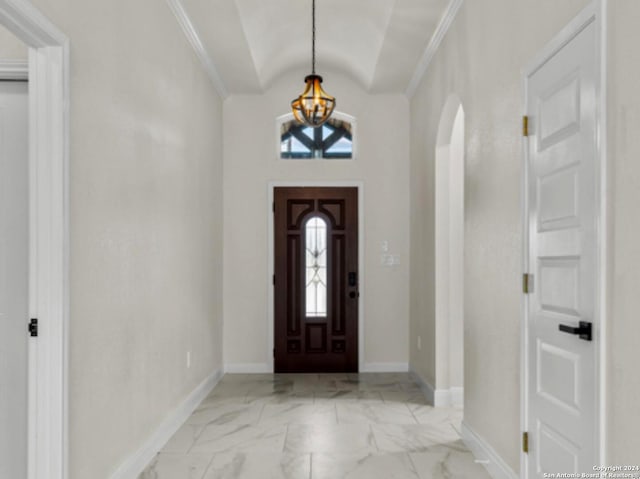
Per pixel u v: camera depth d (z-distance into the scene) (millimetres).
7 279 2066
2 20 1662
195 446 3104
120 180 2480
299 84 5328
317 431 3395
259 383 4777
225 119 5289
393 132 5316
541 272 2105
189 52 3824
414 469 2760
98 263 2225
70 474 1969
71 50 1997
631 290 1462
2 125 2092
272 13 3906
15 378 2049
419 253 4730
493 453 2660
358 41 4391
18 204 2086
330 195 5285
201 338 4191
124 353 2520
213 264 4707
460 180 4145
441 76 3861
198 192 4109
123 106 2521
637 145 1438
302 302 5258
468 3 3164
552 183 2002
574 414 1797
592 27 1685
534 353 2158
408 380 4883
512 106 2438
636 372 1434
